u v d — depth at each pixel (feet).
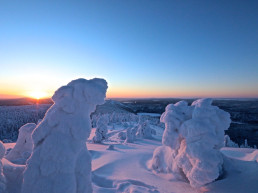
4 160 12.70
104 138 86.74
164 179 27.61
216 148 25.73
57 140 10.97
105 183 24.30
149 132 109.81
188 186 24.56
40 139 11.33
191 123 24.77
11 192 10.83
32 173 10.64
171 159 29.96
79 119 11.55
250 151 36.29
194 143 23.54
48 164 10.69
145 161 38.22
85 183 12.08
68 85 11.99
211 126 24.03
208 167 21.81
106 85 12.75
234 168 25.29
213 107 25.57
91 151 50.98
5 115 355.56
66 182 10.70
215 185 22.26
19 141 19.77
